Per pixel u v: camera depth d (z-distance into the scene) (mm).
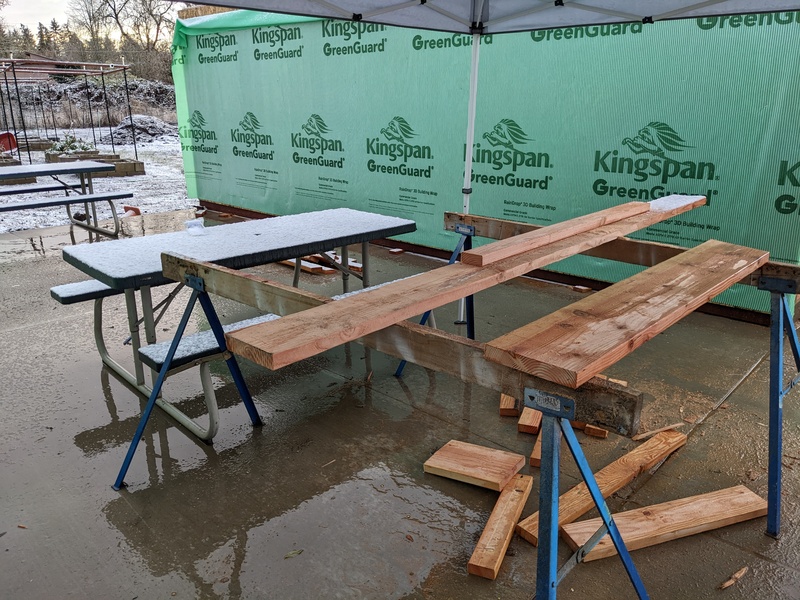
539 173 5426
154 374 3342
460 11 3719
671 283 2088
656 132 4719
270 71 7426
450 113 5867
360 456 2795
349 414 3193
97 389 3459
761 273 2309
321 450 2848
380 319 1627
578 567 2094
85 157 14508
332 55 6688
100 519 2352
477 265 2244
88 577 2051
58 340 4176
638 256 2914
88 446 2867
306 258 6086
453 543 2227
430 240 6430
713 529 2303
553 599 1449
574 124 5109
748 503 2385
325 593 1981
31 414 3166
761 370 3691
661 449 2746
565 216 5391
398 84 6188
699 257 2457
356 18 3502
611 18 3664
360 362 3865
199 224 3811
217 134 8539
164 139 23062
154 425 3072
